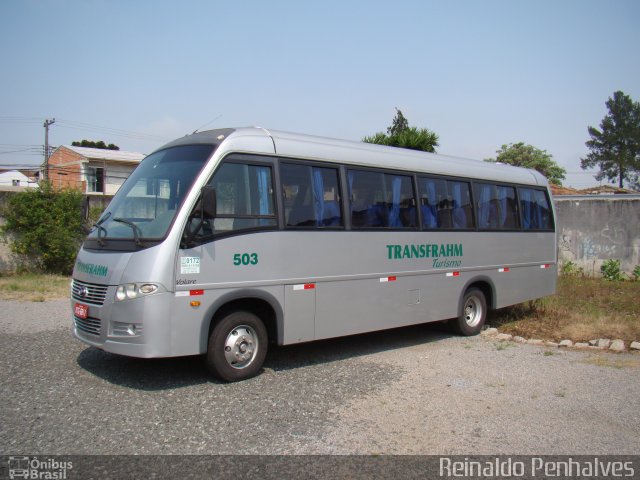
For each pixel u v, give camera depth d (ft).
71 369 22.38
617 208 61.82
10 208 53.11
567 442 16.89
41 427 16.48
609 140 225.15
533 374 24.22
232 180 21.39
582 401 20.68
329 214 24.59
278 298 22.43
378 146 28.07
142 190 22.13
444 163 31.22
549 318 38.06
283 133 23.80
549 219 39.27
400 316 27.84
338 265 24.75
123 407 18.35
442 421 18.29
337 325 24.81
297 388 21.11
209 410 18.37
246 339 21.74
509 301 35.24
